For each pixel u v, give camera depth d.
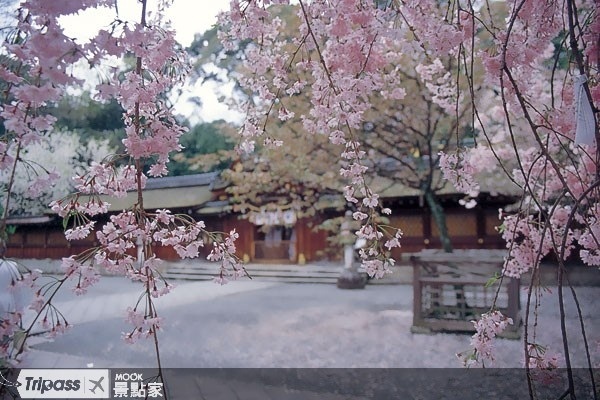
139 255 1.48
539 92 4.21
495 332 1.75
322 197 11.51
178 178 15.00
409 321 7.05
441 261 6.11
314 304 9.09
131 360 4.91
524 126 4.77
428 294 6.87
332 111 1.94
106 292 9.51
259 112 2.23
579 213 1.98
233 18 1.83
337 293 10.79
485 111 5.41
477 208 13.07
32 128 1.12
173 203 13.88
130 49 1.24
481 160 5.50
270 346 5.64
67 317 7.21
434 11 1.75
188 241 1.55
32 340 5.06
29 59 1.09
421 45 1.69
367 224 1.78
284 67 2.10
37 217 9.48
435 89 3.95
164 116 1.47
